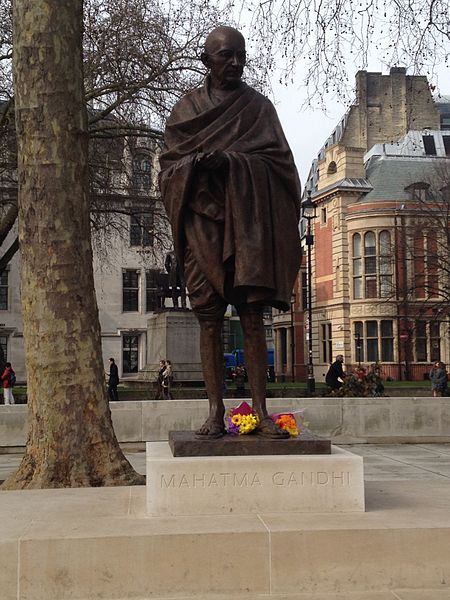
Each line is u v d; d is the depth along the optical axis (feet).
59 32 28.94
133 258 171.94
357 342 163.22
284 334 201.05
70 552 12.46
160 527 13.25
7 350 161.99
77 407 28.43
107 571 12.48
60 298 28.55
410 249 141.59
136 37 68.90
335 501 14.75
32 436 28.58
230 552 12.68
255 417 16.46
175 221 16.88
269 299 16.79
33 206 28.84
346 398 51.29
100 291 171.94
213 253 16.65
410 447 49.52
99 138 77.87
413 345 155.74
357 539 12.86
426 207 136.98
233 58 17.65
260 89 67.97
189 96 18.20
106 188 82.38
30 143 28.94
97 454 28.50
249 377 17.29
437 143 181.98
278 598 12.44
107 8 68.44
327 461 14.87
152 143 83.05
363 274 162.91
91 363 28.99
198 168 16.60
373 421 51.26
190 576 12.58
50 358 28.37
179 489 14.58
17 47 29.14
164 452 16.03
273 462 14.78
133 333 173.27
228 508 14.61
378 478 35.09
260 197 16.65
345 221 167.12
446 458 43.68
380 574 12.84
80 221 29.30
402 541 12.94
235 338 174.50
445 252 135.23
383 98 201.26
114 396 73.92
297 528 13.00
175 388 73.31
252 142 17.16
